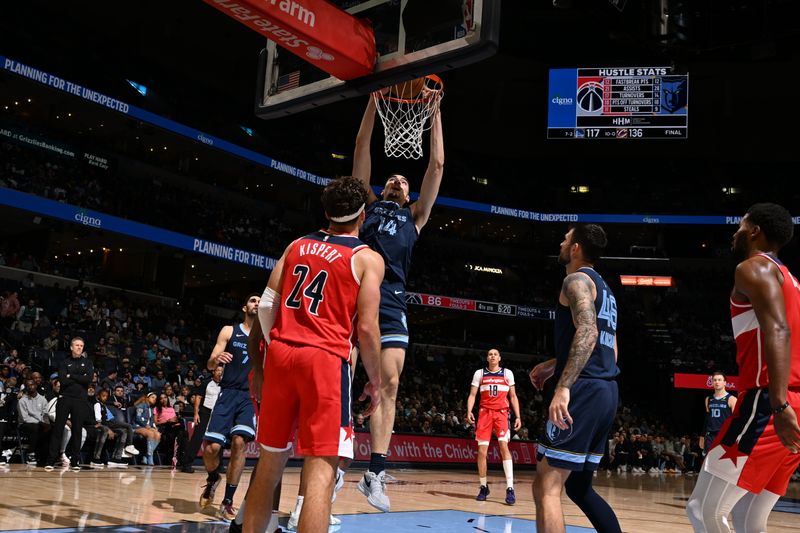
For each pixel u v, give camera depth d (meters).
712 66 26.78
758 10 13.62
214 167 28.02
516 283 32.72
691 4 13.98
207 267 26.95
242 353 5.79
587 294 3.38
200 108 26.66
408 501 7.90
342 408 2.98
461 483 12.34
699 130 31.08
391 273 4.78
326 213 3.33
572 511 7.54
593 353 3.47
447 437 17.98
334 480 2.98
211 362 5.81
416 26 5.33
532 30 27.30
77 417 10.27
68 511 5.48
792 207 30.55
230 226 25.61
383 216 4.94
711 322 30.70
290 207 28.53
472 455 18.45
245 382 5.78
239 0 4.74
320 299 3.09
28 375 11.48
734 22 13.82
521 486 12.21
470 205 30.69
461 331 33.81
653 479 17.66
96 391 12.80
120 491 7.27
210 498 5.78
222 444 5.70
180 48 25.61
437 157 5.29
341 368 3.02
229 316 25.80
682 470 23.30
